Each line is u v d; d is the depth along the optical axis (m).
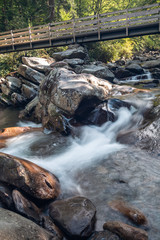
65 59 12.19
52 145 5.07
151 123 4.78
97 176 3.57
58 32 14.97
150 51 24.66
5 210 2.31
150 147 4.23
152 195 2.96
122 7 24.45
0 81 12.54
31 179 2.85
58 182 3.29
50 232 2.27
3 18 21.88
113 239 2.17
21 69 11.55
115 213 2.65
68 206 2.59
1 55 15.58
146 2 21.59
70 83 5.80
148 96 6.38
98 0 22.22
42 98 6.86
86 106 5.53
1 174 2.97
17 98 10.74
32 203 2.73
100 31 13.77
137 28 12.81
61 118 5.58
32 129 6.34
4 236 1.78
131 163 3.83
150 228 2.42
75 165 4.04
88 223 2.35
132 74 12.07
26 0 22.36
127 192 3.08
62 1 23.97
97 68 10.88
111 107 5.74
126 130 5.08
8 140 5.55
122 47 21.39
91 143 5.01
